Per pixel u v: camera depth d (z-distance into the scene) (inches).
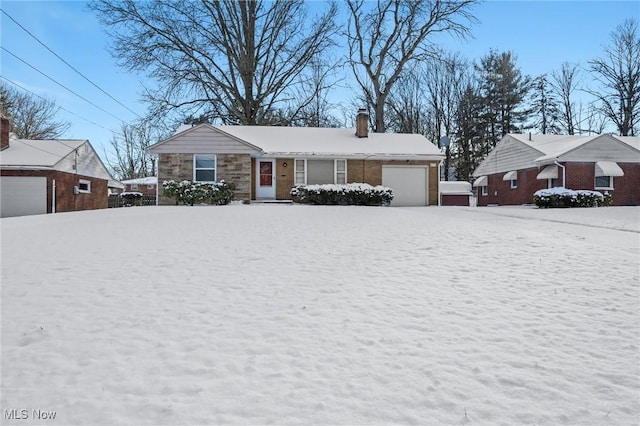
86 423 95.1
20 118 1526.8
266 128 973.8
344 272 235.5
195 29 1143.0
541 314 169.5
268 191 858.8
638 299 186.1
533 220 503.2
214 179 808.3
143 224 430.0
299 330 151.7
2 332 147.4
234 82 1216.8
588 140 927.7
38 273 229.0
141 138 2004.2
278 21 1201.4
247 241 332.5
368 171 884.6
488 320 163.0
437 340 144.0
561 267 245.4
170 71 1138.7
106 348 135.0
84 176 955.3
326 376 118.3
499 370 122.8
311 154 846.5
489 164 1294.3
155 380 115.1
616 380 117.2
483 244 320.2
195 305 177.9
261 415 99.0
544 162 965.2
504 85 1704.0
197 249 299.1
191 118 1183.6
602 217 534.9
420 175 900.6
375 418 98.7
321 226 420.5
